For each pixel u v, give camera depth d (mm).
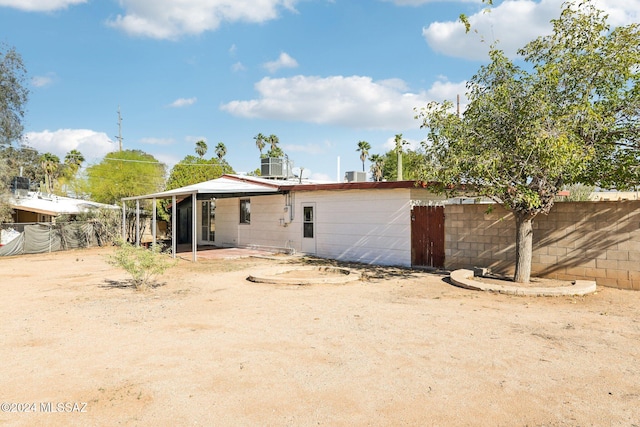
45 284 10969
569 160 7574
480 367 4605
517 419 3475
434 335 5809
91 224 23766
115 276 12188
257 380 4332
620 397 3854
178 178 37625
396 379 4309
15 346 5594
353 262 14766
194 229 15352
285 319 6832
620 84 8508
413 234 13062
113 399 3943
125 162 35875
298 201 17406
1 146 20656
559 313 6980
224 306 7871
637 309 7203
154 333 6105
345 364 4750
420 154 9680
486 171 8148
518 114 8398
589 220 9398
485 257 11336
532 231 10250
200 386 4207
